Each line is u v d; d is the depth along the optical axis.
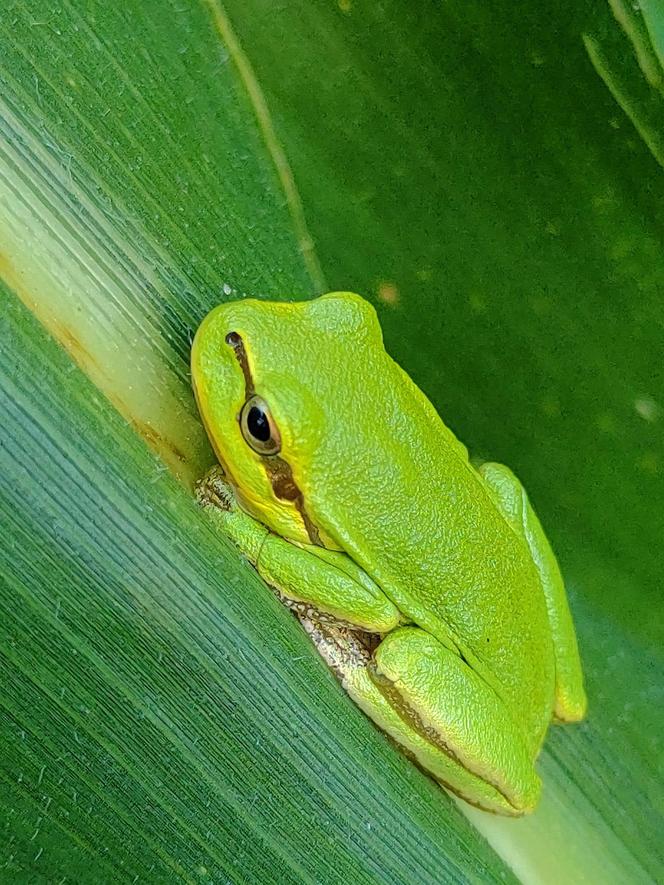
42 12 0.07
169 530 0.06
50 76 0.07
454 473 0.07
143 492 0.06
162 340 0.07
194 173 0.07
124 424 0.06
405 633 0.07
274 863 0.07
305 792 0.07
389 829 0.07
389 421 0.07
